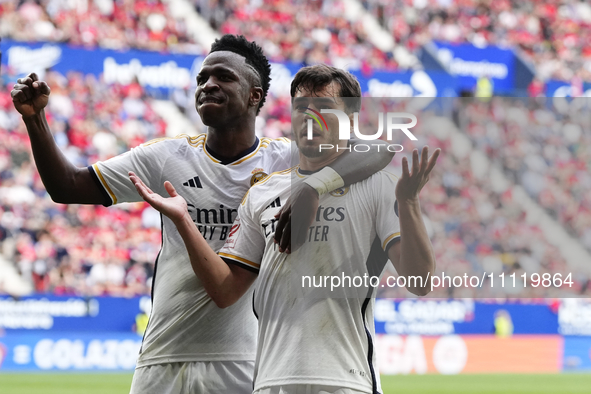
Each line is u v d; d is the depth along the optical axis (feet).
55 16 41.78
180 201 6.29
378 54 48.08
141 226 36.14
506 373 28.17
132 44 42.73
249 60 7.89
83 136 38.45
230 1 46.78
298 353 5.71
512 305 28.45
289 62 41.96
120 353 27.89
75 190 7.62
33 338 27.22
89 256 34.37
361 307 5.82
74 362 27.43
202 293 7.63
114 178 7.70
